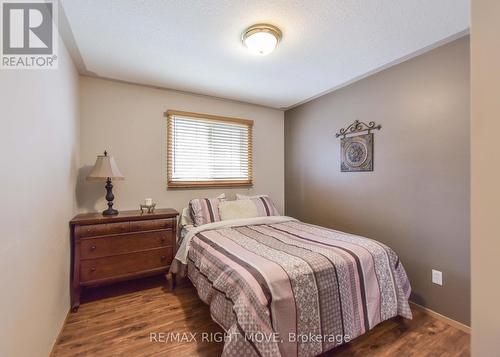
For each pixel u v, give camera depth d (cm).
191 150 314
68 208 206
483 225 66
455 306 191
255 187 363
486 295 66
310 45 200
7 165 102
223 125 336
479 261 67
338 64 234
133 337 174
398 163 231
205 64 234
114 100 270
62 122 185
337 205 297
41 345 139
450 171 194
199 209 275
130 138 278
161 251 247
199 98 318
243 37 187
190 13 161
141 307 215
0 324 95
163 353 159
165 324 190
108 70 245
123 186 274
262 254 170
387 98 241
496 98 64
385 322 195
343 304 156
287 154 382
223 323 144
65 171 194
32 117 128
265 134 371
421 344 170
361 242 196
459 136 189
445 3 151
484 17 66
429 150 207
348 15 163
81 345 166
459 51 189
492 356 65
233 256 169
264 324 125
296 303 139
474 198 68
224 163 337
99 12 159
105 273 221
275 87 293
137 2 150
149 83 280
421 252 213
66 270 196
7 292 101
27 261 120
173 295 237
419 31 181
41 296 139
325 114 315
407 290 191
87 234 213
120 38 190
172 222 253
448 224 195
